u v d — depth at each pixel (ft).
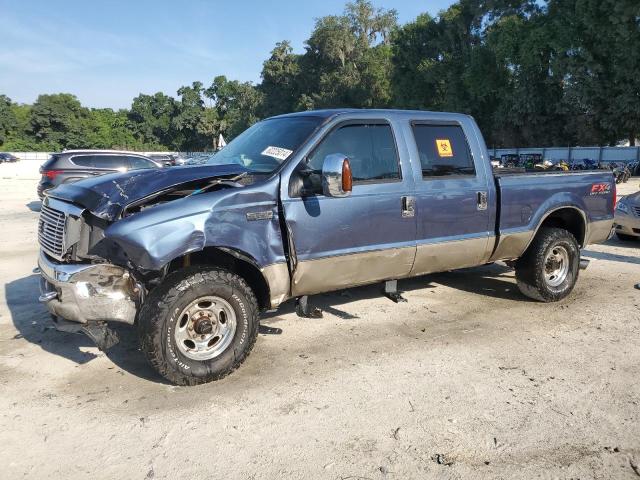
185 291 12.48
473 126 17.99
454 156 17.29
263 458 10.25
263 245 13.64
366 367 14.21
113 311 12.80
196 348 13.10
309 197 14.25
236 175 13.84
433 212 16.51
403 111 16.62
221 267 13.43
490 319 18.06
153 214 12.26
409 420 11.55
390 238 15.75
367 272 15.71
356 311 18.86
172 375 12.66
